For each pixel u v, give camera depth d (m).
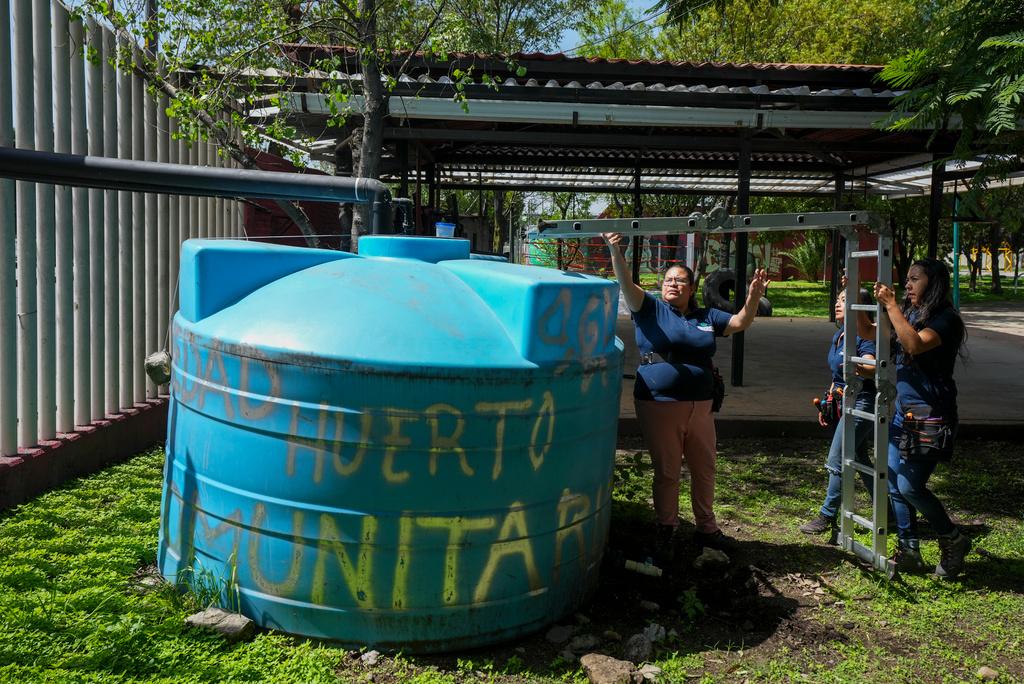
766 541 5.34
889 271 4.54
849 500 5.11
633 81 9.71
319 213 13.10
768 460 7.45
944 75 6.92
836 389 5.36
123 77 6.55
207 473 3.76
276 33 7.40
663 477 4.85
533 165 15.12
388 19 8.09
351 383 3.44
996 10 6.60
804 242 42.28
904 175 17.16
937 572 4.78
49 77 5.52
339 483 3.48
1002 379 11.68
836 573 4.80
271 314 3.69
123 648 3.34
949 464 7.39
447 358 3.50
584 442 3.93
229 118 8.23
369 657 3.53
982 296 34.19
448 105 9.04
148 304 7.08
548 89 9.13
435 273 4.08
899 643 3.96
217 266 3.92
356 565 3.52
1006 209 7.94
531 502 3.72
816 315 23.42
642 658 3.67
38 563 4.13
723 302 7.84
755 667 3.66
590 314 3.87
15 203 5.18
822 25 27.28
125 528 4.80
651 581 4.61
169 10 6.86
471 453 3.53
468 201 30.89
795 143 11.84
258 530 3.62
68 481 5.68
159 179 4.43
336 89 7.36
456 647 3.66
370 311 3.65
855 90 9.45
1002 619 4.24
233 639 3.53
